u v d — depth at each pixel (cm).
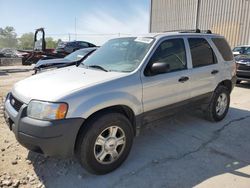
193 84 435
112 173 326
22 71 1543
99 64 397
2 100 687
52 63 830
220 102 525
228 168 342
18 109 307
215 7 1945
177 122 520
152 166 344
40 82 332
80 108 286
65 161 351
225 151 392
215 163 354
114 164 328
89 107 292
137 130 359
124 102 327
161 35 403
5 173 319
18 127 288
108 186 299
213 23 1973
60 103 277
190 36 448
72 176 317
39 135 273
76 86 302
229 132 472
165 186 299
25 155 365
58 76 353
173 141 427
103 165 317
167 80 382
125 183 304
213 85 488
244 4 1738
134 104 340
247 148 405
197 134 459
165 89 381
